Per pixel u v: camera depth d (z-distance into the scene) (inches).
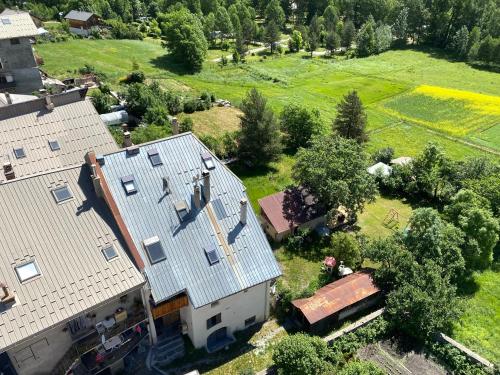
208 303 1237.1
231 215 1375.5
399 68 4881.9
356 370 1178.6
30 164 1589.6
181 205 1316.4
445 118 3511.3
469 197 1905.8
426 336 1396.4
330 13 6437.0
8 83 2719.0
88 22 4881.9
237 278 1299.2
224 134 2706.7
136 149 1341.0
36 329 1007.6
